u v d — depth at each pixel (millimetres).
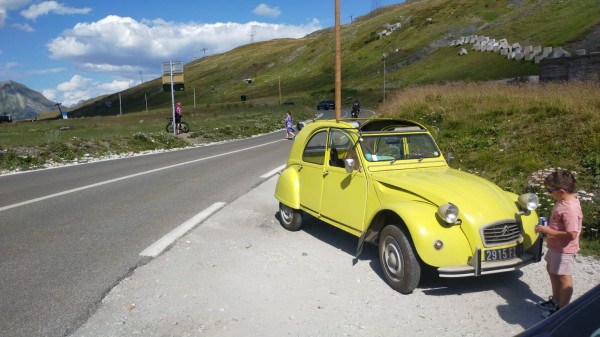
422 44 115312
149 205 8773
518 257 4680
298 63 166375
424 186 4973
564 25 77438
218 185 11016
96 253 5941
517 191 8492
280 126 39969
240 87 163000
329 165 6242
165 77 27703
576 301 2150
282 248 6246
